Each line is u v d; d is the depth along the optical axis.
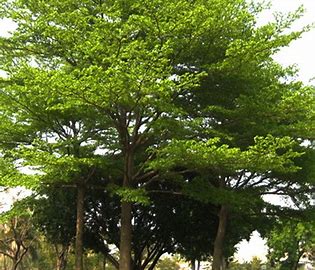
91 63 14.77
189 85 13.23
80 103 13.24
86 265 43.59
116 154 18.55
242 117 15.64
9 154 16.23
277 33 14.38
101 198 22.69
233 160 13.58
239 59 14.23
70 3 14.98
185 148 13.23
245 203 17.84
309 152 18.33
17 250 34.28
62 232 23.50
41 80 12.67
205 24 13.47
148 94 13.26
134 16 12.95
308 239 45.59
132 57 12.69
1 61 16.23
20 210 17.97
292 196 20.41
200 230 23.22
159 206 22.77
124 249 15.91
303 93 15.20
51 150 15.98
